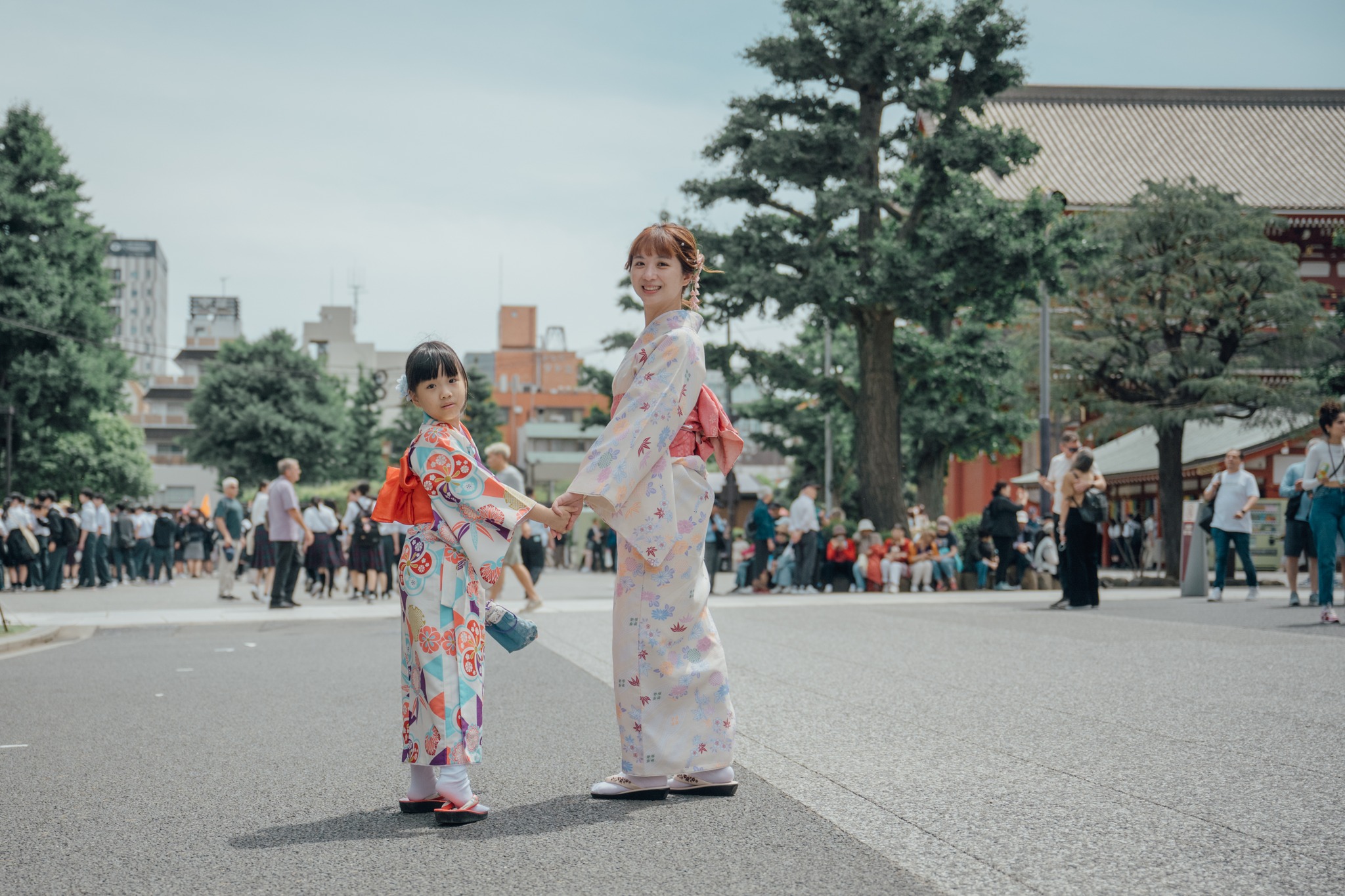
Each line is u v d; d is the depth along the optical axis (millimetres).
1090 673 7152
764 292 20938
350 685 7426
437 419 3980
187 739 5477
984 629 10375
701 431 4160
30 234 41000
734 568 33312
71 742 5426
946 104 22047
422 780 3953
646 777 4059
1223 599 14688
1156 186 24781
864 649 8789
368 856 3395
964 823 3674
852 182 20938
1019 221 20719
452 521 3859
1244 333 24828
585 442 82750
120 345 42062
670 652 4066
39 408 40062
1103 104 46875
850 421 40531
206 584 26656
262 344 59938
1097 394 25891
